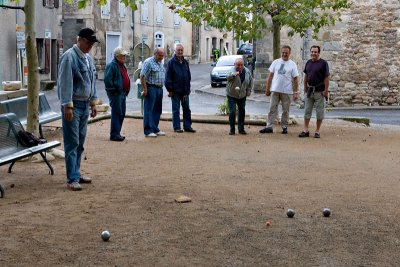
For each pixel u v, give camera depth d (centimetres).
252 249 634
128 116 1836
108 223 713
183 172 1044
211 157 1207
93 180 961
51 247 625
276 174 1045
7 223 704
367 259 612
